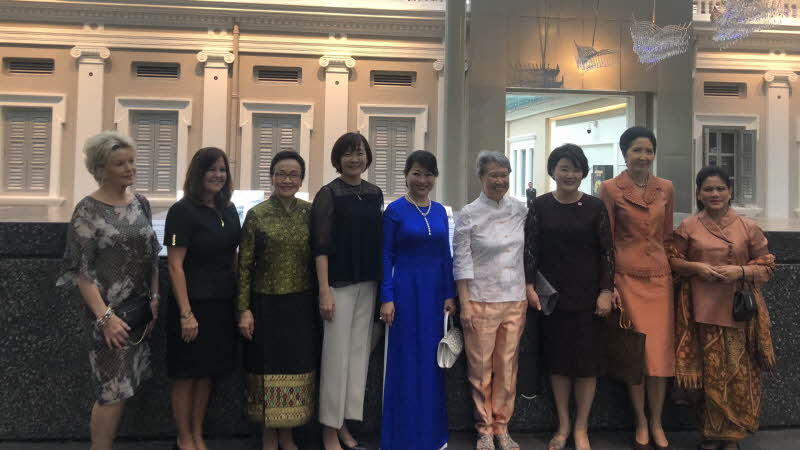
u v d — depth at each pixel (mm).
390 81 11461
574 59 7426
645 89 7590
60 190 10906
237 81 11055
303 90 11273
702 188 3131
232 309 2906
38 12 10688
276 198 2975
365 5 11023
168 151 11188
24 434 3117
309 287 2961
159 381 3172
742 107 12008
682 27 7555
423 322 2951
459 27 7332
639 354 2971
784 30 11578
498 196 3078
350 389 2961
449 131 7348
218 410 3236
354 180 3006
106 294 2623
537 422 3336
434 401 2951
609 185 3215
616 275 3125
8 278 3094
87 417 3135
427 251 2990
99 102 10922
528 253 3061
